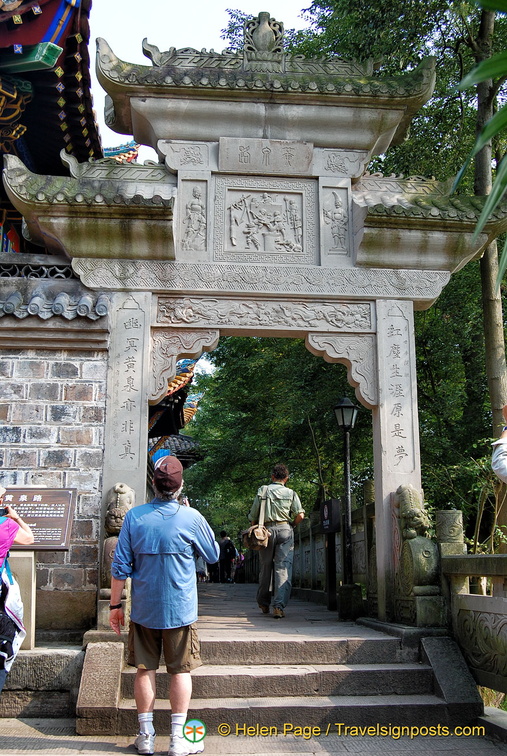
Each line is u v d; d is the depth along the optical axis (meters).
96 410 6.68
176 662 4.41
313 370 12.62
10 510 4.69
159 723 4.88
